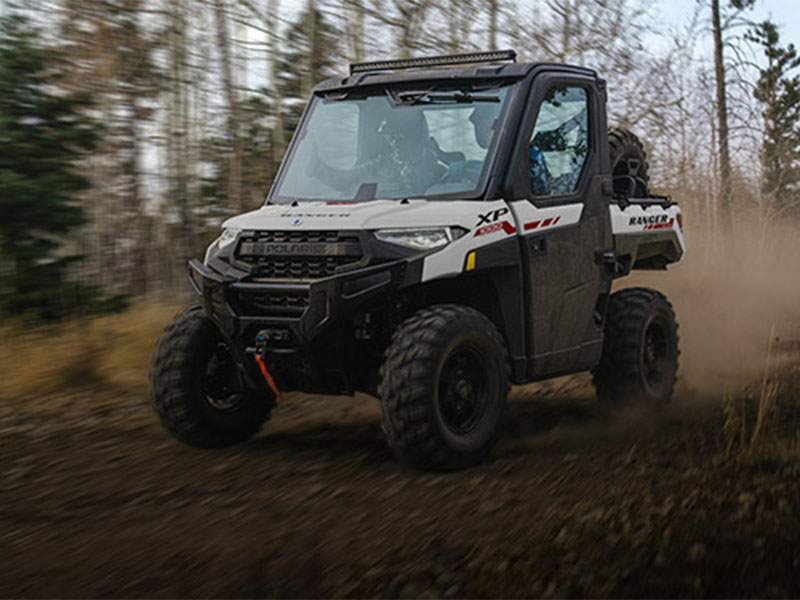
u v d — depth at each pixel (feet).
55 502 15.24
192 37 39.04
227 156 40.34
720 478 15.28
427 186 18.24
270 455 18.37
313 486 15.80
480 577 11.07
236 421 19.21
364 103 19.71
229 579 11.37
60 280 30.68
